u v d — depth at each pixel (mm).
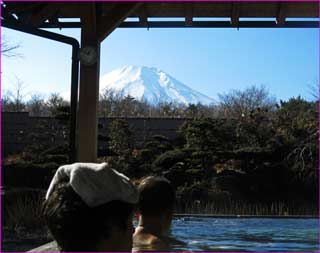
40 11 6824
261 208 16750
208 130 19172
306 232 9570
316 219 14156
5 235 7883
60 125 21031
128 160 18719
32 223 8484
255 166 18094
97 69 6715
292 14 7180
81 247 1107
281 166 18172
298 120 19625
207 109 29359
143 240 2514
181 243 2729
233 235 8797
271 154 18406
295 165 18156
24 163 17344
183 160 18391
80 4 6555
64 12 7254
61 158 18344
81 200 1103
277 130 19172
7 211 8875
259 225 11430
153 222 2582
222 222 12461
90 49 6652
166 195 2584
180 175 17750
